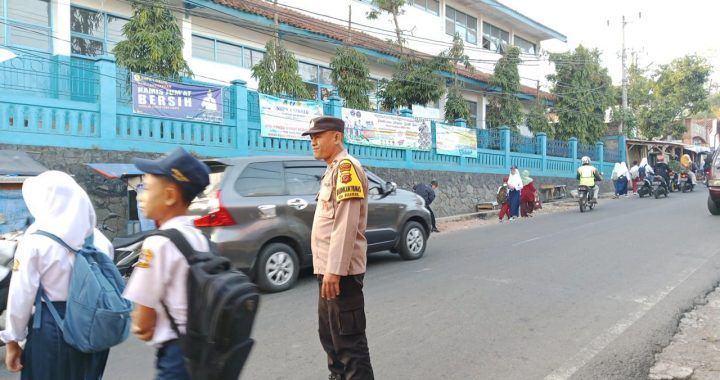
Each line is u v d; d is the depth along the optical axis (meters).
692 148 35.59
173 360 2.08
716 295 6.10
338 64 15.76
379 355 4.43
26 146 8.74
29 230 2.61
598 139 27.17
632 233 10.79
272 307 6.00
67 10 11.95
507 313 5.50
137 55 11.16
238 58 15.20
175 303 2.06
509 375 3.99
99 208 9.50
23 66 9.43
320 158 3.44
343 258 3.13
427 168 16.14
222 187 6.50
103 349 2.48
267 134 12.28
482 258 8.59
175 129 10.68
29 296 2.39
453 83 20.88
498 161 19.38
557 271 7.39
